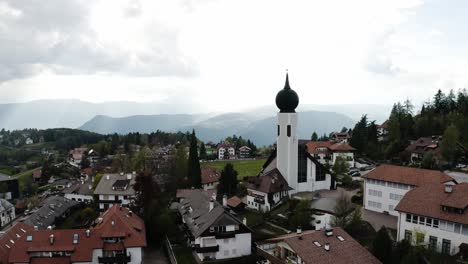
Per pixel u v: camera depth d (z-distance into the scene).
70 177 183.12
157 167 133.88
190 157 112.75
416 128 151.38
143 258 69.94
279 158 100.81
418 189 63.12
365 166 132.50
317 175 104.62
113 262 62.88
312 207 77.12
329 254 48.41
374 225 70.38
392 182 76.50
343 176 112.75
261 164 176.88
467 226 53.56
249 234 68.06
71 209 107.94
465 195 56.53
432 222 57.56
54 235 62.94
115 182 107.94
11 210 114.25
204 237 65.50
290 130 98.88
